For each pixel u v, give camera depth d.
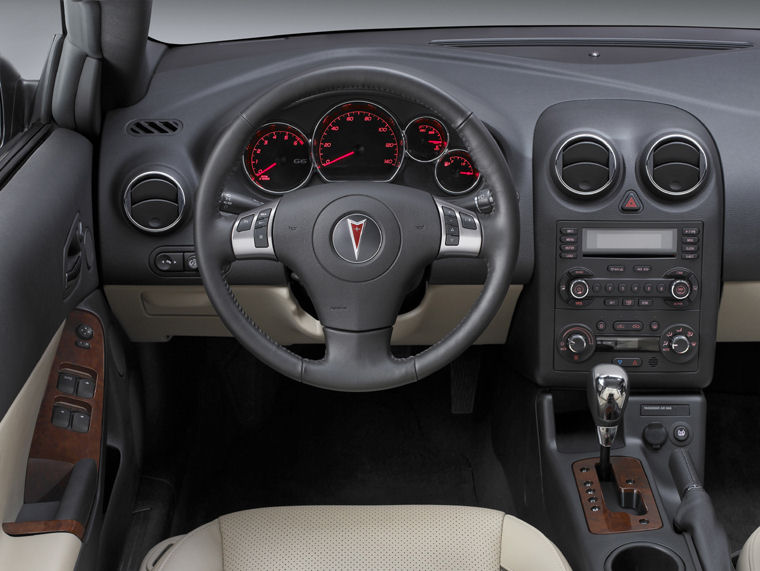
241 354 2.33
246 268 1.71
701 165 1.67
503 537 1.40
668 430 1.78
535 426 1.84
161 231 1.67
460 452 2.31
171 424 2.03
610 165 1.67
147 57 1.77
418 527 1.41
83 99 1.62
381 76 1.29
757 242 1.72
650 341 1.73
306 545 1.38
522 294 1.81
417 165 1.74
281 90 1.29
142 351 1.97
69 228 1.49
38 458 1.33
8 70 1.64
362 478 2.22
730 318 1.84
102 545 1.47
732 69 1.82
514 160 1.73
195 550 1.35
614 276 1.71
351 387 1.37
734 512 2.09
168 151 1.69
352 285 1.34
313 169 1.71
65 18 1.63
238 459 2.29
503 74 1.80
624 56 1.87
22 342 1.22
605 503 1.63
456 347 1.38
